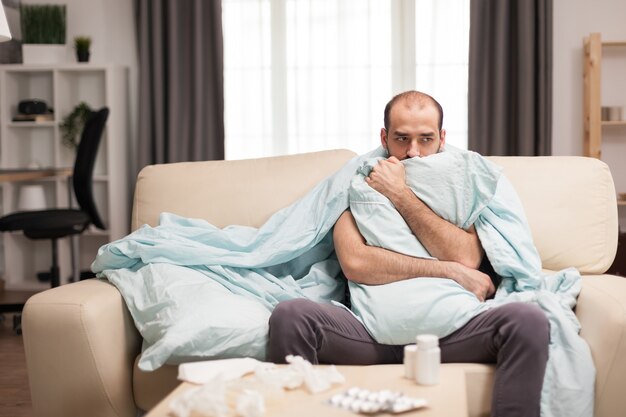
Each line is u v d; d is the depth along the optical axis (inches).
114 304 68.1
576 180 80.7
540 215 79.4
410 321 63.6
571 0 180.5
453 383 49.7
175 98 186.2
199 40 184.7
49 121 186.2
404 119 76.0
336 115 188.9
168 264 73.0
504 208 74.1
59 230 150.4
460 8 183.6
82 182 151.0
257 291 74.1
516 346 58.5
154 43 185.9
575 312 68.8
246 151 192.4
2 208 189.6
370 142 188.1
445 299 64.3
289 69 189.8
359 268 70.1
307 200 82.6
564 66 181.9
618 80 181.0
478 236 73.4
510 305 61.0
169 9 185.2
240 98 191.3
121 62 194.1
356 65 187.5
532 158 84.2
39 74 195.9
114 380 65.4
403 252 70.8
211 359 63.7
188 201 86.8
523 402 58.0
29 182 194.9
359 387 48.8
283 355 61.6
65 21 190.7
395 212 73.3
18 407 100.3
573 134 182.7
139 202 88.4
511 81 179.9
